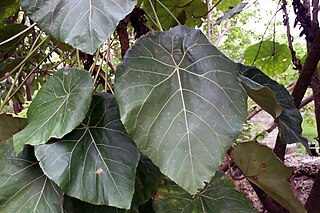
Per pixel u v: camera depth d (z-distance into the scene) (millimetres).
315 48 1000
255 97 718
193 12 1388
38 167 626
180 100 554
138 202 634
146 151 521
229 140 529
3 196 590
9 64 1159
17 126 736
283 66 1575
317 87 1173
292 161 1614
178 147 518
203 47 611
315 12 1086
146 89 554
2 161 621
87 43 514
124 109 538
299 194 1372
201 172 503
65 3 543
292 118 854
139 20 886
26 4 549
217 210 679
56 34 530
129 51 580
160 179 652
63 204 595
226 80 579
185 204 680
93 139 603
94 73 924
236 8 1169
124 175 570
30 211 584
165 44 606
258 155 720
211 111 548
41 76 1769
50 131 563
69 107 584
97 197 552
